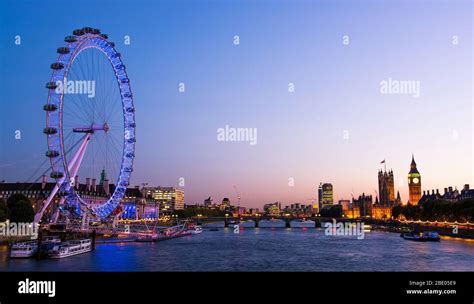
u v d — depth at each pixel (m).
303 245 179.25
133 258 127.62
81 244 138.12
